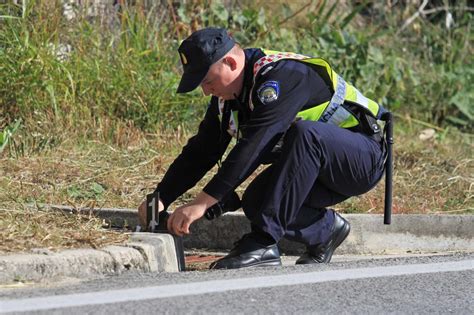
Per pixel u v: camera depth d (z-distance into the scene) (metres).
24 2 18.05
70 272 10.05
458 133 23.23
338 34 23.00
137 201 14.59
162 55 19.64
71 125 17.48
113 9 19.77
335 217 11.89
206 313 8.64
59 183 14.85
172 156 17.22
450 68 25.22
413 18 27.03
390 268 11.09
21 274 9.75
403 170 18.05
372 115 11.47
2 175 14.88
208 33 10.72
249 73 10.87
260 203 11.19
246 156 10.56
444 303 9.60
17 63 17.47
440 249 14.35
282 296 9.43
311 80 10.95
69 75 17.70
